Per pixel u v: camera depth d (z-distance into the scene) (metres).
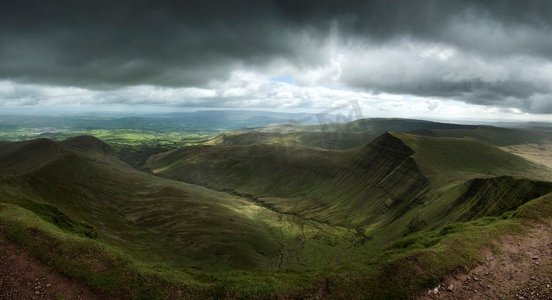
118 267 31.83
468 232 38.88
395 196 169.62
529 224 41.31
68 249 33.47
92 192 160.25
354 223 166.12
